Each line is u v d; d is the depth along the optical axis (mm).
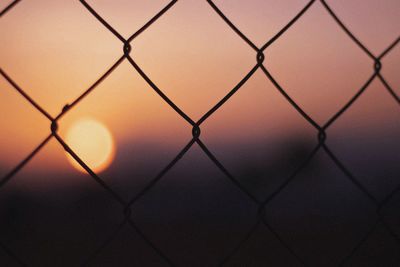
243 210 6027
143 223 5445
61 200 5430
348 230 4875
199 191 6266
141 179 5973
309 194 5371
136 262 3945
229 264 3615
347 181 5105
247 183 5324
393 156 4949
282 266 3500
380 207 1490
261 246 4055
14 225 4895
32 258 4020
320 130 1379
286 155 5285
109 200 5316
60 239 4621
